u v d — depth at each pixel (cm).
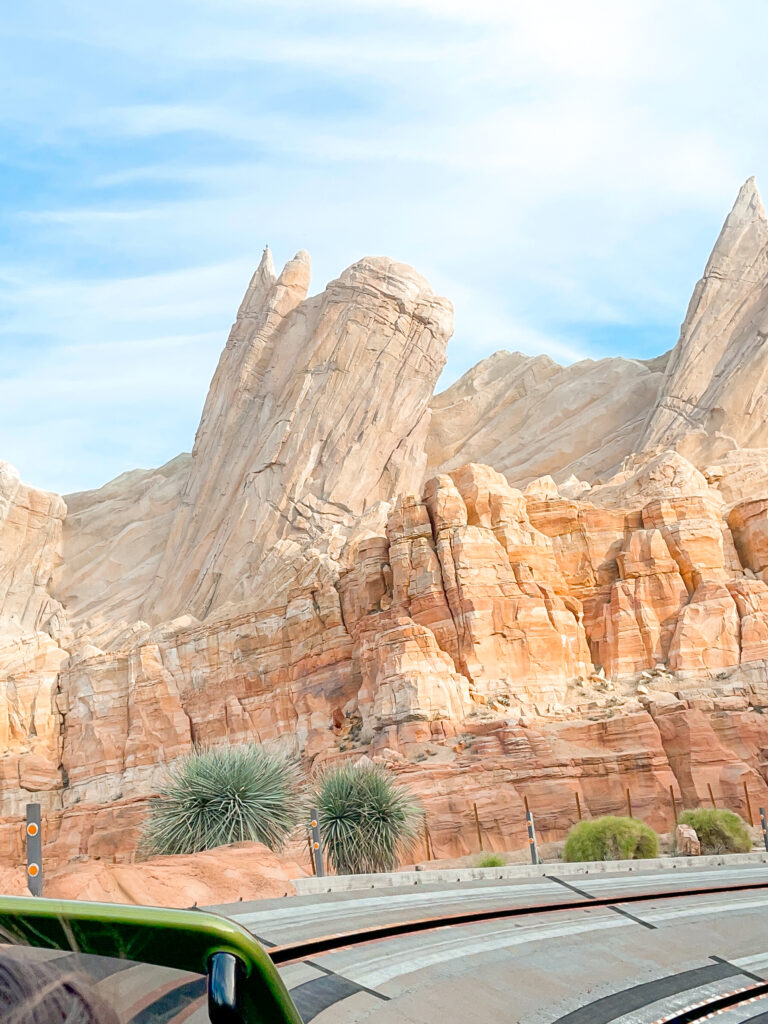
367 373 10712
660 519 7188
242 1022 344
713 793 5588
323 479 10281
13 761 8638
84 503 12525
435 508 7075
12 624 10894
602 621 7000
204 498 11031
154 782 8169
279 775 3378
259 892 2214
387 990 1258
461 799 5416
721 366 10219
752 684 6112
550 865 2800
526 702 6450
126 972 333
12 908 329
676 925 1897
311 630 7675
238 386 11394
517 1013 1292
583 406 11644
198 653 8494
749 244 10844
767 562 6962
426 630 6488
